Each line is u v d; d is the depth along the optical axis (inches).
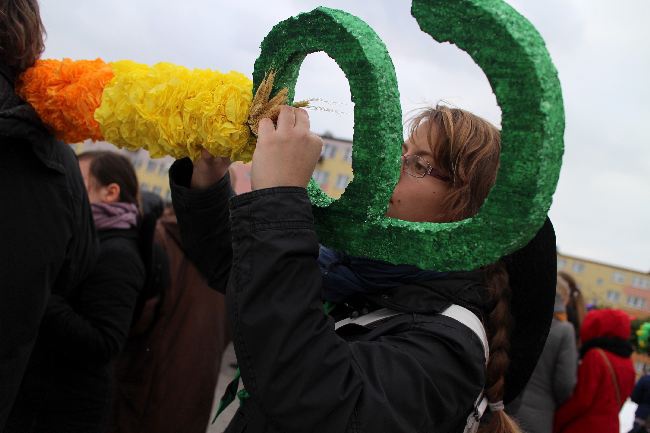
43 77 46.1
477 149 43.4
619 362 123.6
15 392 48.2
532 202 29.8
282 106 37.6
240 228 35.5
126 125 42.8
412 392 33.6
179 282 96.7
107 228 72.9
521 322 45.8
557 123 29.5
